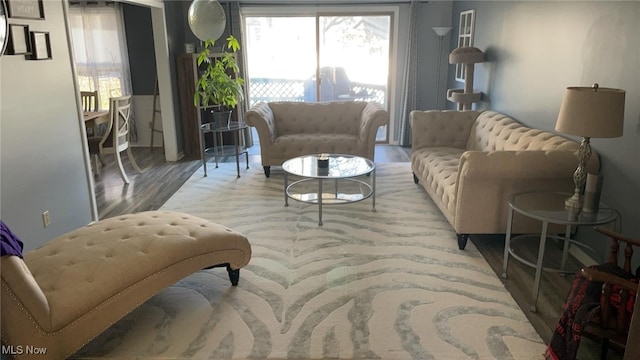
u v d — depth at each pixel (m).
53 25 3.41
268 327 2.54
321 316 2.64
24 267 2.01
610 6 3.06
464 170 3.23
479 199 3.31
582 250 3.32
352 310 2.69
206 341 2.43
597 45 3.21
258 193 4.87
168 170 5.88
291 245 3.59
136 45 7.01
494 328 2.52
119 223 2.81
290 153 5.36
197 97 5.80
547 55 3.91
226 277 3.10
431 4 6.82
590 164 3.13
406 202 4.56
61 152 3.54
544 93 3.96
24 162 3.10
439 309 2.69
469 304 2.75
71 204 3.69
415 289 2.91
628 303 1.95
